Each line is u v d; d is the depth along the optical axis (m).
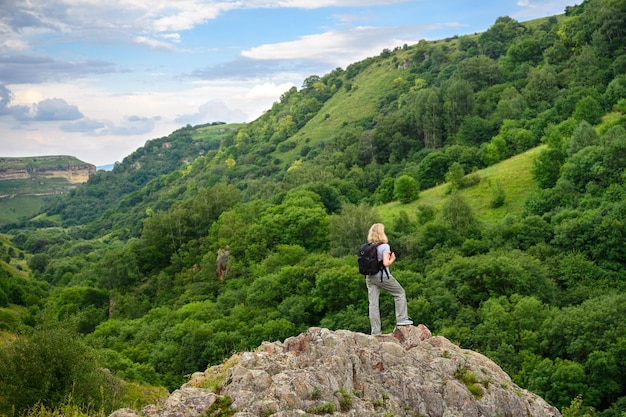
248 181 197.00
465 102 147.50
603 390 43.31
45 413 18.08
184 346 60.88
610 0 152.25
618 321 48.19
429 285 66.44
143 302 95.69
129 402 25.06
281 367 12.44
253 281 85.62
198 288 92.44
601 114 113.31
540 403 13.67
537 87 143.88
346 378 11.84
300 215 101.50
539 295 62.75
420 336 14.25
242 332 62.94
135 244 112.50
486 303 59.62
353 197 127.12
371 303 14.63
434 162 118.88
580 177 90.75
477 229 83.88
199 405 11.14
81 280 131.12
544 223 80.25
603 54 146.12
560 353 49.47
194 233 115.62
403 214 92.62
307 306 68.94
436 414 11.96
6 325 63.69
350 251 87.62
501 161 114.69
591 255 73.19
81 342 23.75
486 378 13.10
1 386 20.56
